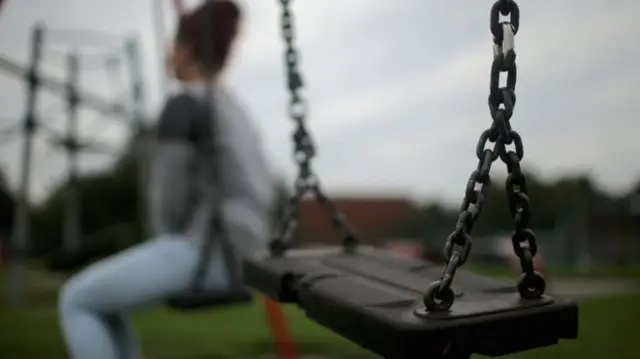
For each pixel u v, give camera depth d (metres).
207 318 7.96
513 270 14.88
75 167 11.27
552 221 35.00
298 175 2.22
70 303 2.33
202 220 2.41
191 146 2.44
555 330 1.12
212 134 2.44
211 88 2.48
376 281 1.50
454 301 1.16
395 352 1.01
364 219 39.47
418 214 35.41
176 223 2.45
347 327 1.20
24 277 13.91
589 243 28.55
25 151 9.55
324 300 1.32
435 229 33.03
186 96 2.48
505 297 1.22
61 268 4.49
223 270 2.43
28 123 9.44
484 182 1.13
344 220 2.22
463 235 1.11
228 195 2.50
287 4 2.25
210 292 2.40
